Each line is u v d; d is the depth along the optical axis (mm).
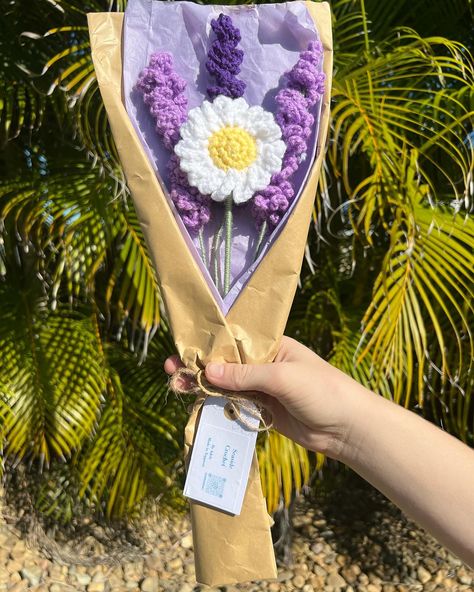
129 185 720
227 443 718
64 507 2086
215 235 766
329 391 763
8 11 1769
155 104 731
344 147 1349
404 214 1419
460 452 736
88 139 1426
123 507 1859
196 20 768
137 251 1595
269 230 762
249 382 715
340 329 1776
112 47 748
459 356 1558
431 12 1805
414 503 724
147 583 1930
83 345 1804
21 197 1681
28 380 1729
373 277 1882
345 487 2455
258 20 772
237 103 736
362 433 757
